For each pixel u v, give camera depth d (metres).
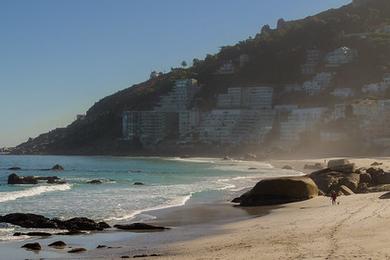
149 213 37.16
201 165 137.38
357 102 190.38
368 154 165.50
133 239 26.61
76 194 50.59
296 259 16.94
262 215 34.72
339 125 184.75
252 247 20.59
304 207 36.50
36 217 32.22
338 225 24.53
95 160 186.75
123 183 68.44
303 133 192.25
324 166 111.00
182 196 49.59
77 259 20.81
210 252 20.39
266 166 125.25
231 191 55.41
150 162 164.00
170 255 20.44
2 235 28.06
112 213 37.03
